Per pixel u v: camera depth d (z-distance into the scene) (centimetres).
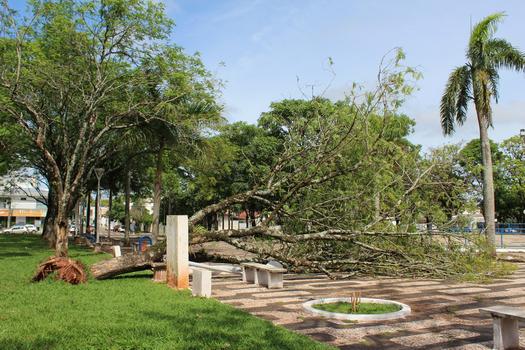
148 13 1600
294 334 612
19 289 930
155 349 528
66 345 535
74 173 1792
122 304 787
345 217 1265
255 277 1159
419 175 1248
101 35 1575
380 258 1205
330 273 1193
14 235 4069
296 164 1294
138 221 6562
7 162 2412
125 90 1620
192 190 3741
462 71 1870
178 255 999
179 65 1738
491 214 1797
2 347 520
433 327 695
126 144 1919
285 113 3209
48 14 1582
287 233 1330
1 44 1503
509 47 1812
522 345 595
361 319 734
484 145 1841
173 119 1728
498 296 981
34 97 1464
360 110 1162
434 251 1175
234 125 3359
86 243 2672
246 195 1259
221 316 706
